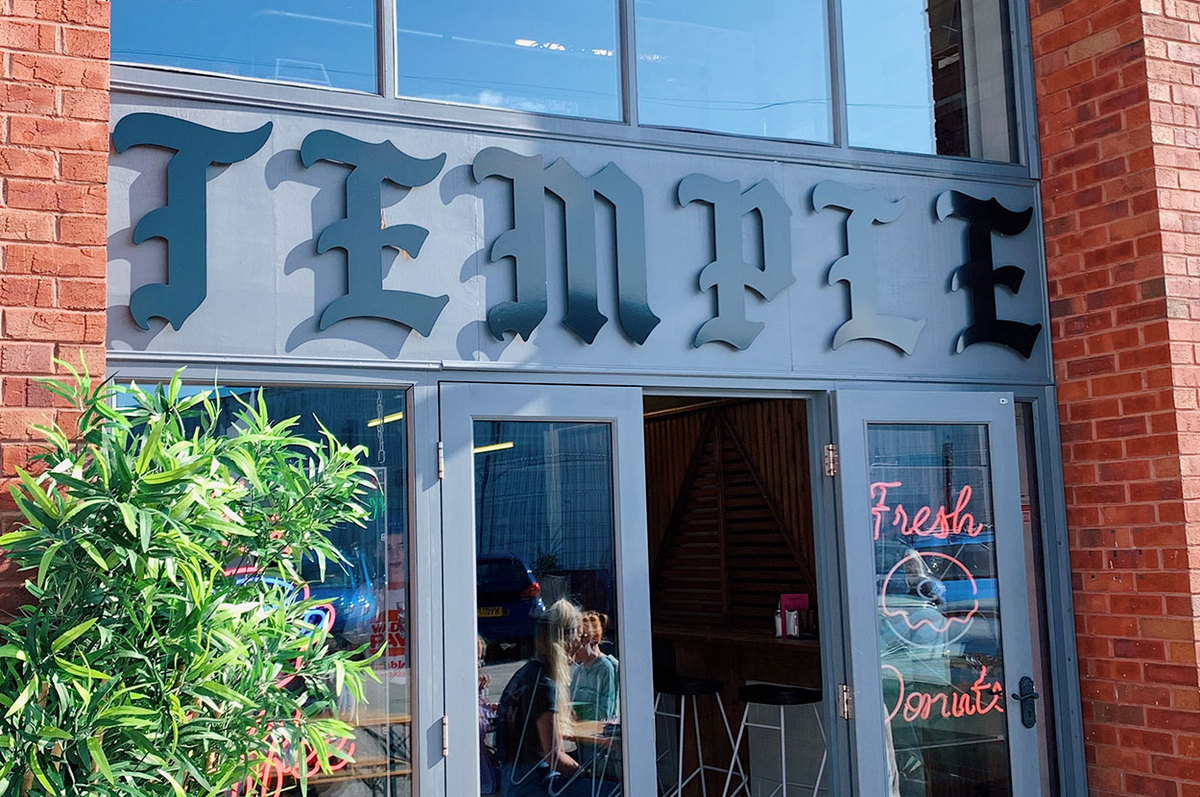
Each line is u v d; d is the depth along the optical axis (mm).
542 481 4180
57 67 3283
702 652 6977
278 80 3932
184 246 3689
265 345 3783
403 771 3861
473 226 4121
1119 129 4914
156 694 2801
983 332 5027
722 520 7730
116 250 3631
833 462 4680
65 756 2674
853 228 4801
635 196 4387
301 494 3131
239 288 3768
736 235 4559
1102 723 4941
